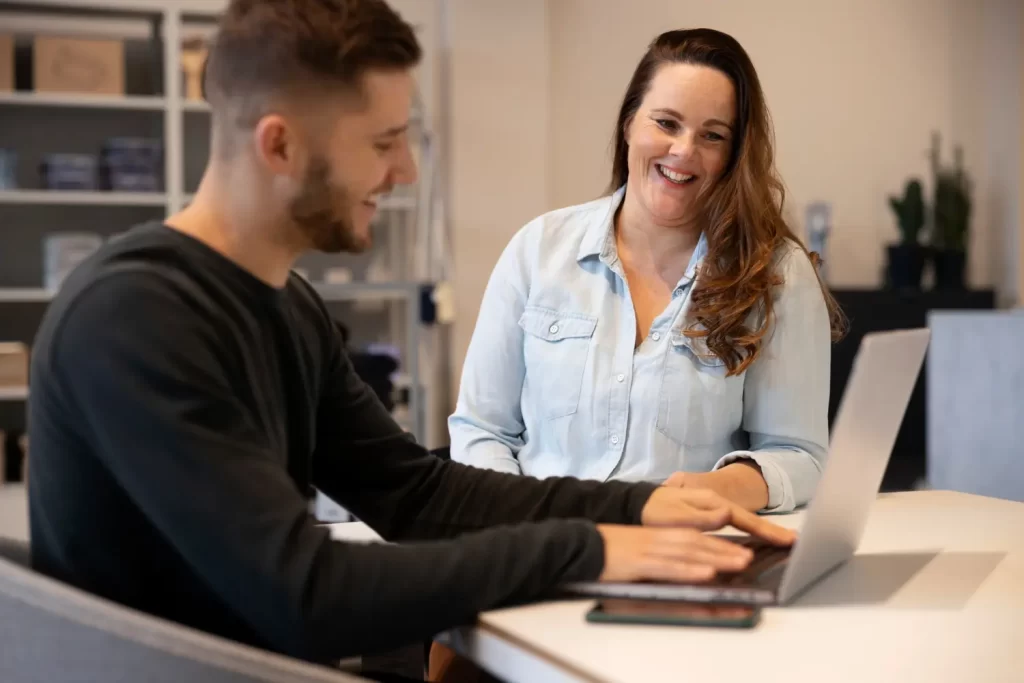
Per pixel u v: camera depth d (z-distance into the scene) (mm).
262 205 1095
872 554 1259
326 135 1073
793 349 1751
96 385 961
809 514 1010
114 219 5824
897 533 1370
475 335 1962
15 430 5562
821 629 978
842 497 1085
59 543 1021
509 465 1815
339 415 1362
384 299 6156
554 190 6172
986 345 4688
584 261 1880
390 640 978
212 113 1110
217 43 1092
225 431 987
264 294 1135
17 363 5289
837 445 1017
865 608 1042
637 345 1834
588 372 1820
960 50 6762
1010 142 6703
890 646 933
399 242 6074
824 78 6547
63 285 1039
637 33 6223
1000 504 1566
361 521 1460
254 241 1118
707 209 1794
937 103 6750
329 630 955
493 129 6000
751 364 1760
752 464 1604
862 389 1037
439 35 6035
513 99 6004
